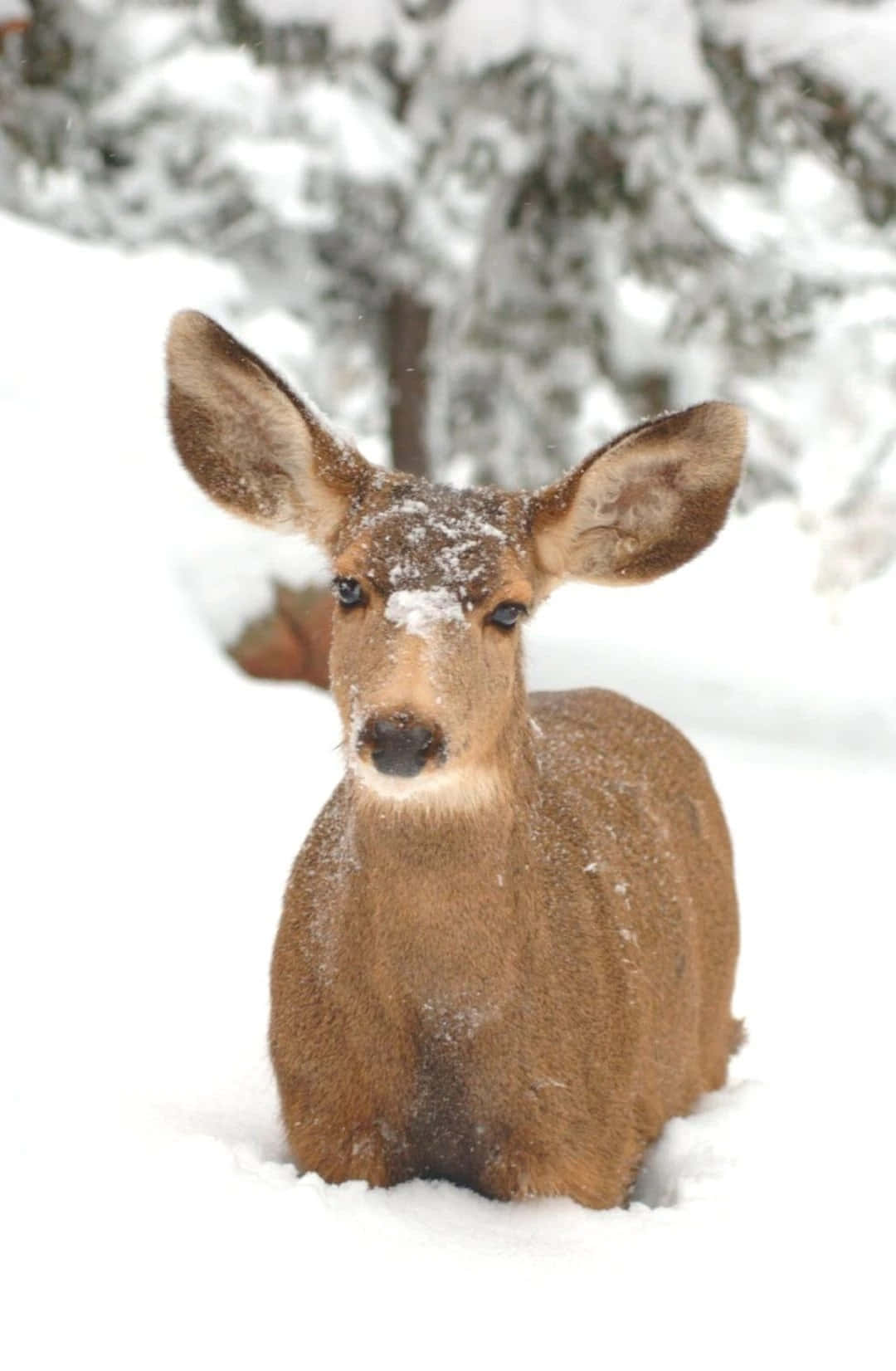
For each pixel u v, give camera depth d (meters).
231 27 19.39
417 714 5.53
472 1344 5.03
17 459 15.94
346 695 6.03
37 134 23.34
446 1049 6.13
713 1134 7.04
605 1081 6.38
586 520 6.52
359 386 26.41
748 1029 9.81
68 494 15.62
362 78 19.75
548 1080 6.19
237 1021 8.33
